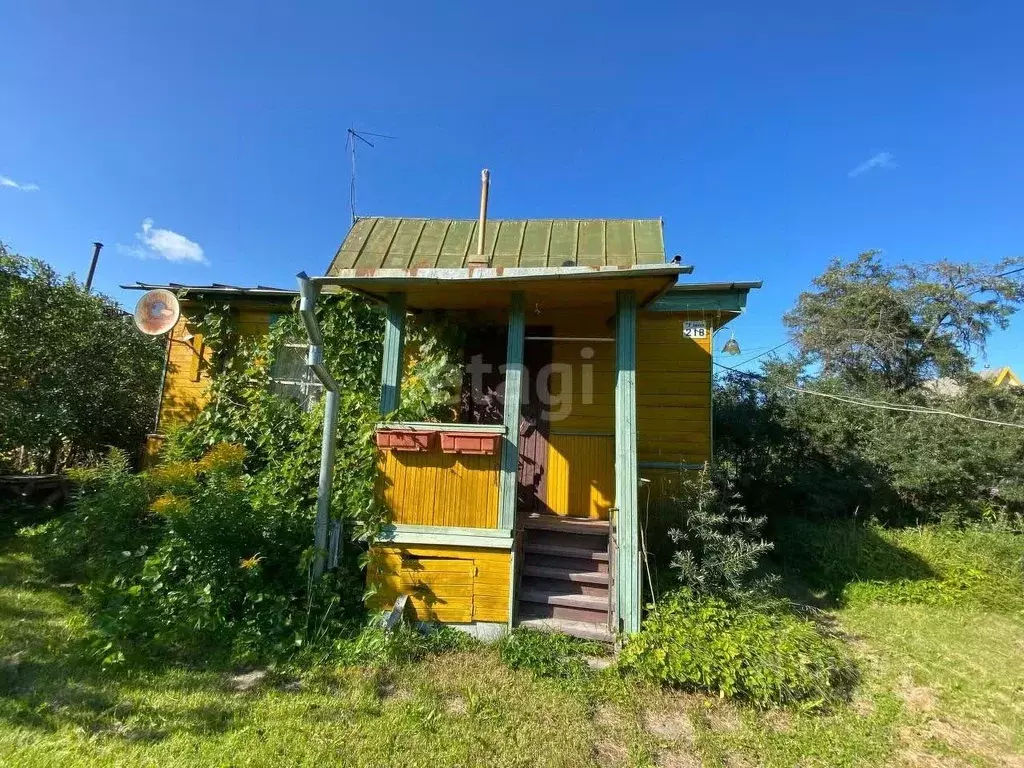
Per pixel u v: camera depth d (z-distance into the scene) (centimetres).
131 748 277
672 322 687
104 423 945
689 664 372
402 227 654
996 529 720
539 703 346
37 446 777
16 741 274
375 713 326
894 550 673
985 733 345
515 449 465
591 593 483
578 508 648
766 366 1205
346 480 565
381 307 689
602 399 669
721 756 305
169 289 746
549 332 680
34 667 346
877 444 859
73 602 448
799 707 356
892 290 1558
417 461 470
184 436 705
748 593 461
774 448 925
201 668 369
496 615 447
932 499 809
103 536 503
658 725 338
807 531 732
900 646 477
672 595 452
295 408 695
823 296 1705
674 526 535
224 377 734
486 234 630
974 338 1494
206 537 426
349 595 459
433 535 456
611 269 433
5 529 642
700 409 669
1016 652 473
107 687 332
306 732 301
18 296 745
